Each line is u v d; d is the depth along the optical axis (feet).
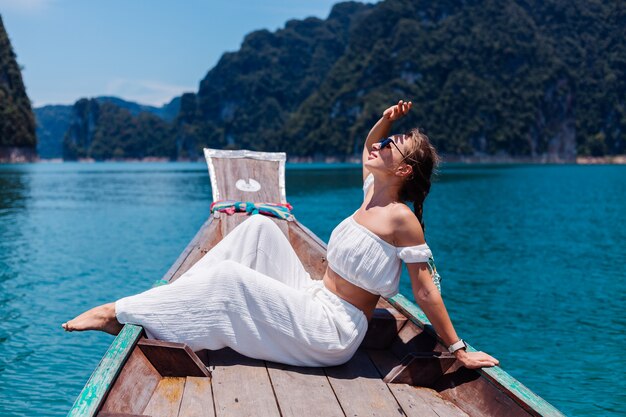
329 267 9.31
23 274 31.78
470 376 8.62
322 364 9.14
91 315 8.93
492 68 612.29
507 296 28.02
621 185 143.95
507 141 581.53
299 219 62.85
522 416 7.41
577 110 621.72
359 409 7.88
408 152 8.75
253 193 20.94
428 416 7.82
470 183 153.07
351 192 111.04
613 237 49.70
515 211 74.28
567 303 26.63
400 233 8.62
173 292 8.91
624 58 640.58
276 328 8.79
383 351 10.25
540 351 19.94
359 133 611.47
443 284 30.78
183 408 7.64
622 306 26.16
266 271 10.18
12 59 482.28
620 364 18.66
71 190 118.52
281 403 7.88
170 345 8.45
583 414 15.26
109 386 7.12
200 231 17.11
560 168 345.51
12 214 66.85
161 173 261.85
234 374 8.70
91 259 36.78
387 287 8.93
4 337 20.59
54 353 19.01
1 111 442.50
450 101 595.47
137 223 58.70
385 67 640.99
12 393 15.90
